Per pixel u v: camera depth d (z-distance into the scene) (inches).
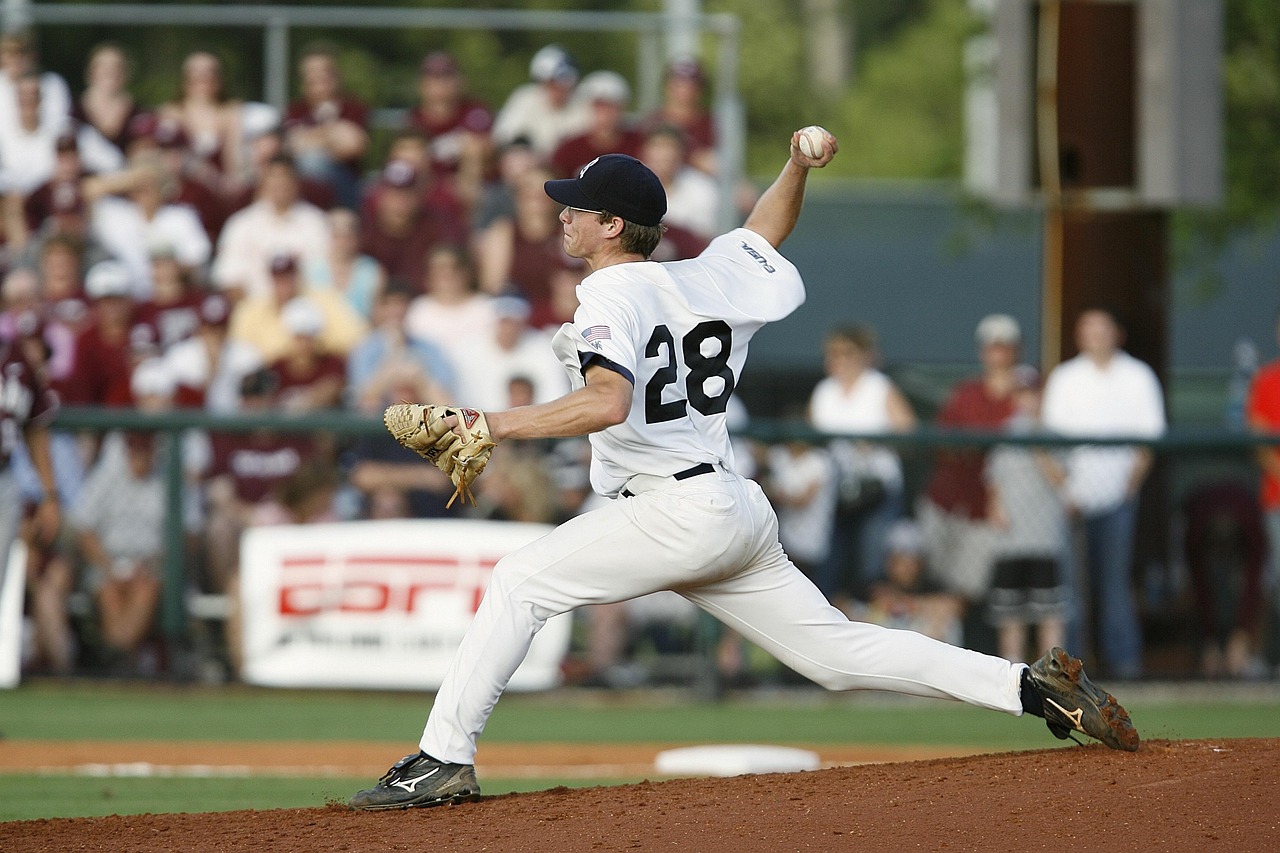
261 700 1234.0
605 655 1268.5
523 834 557.3
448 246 1412.4
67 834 595.8
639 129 1557.6
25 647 1246.9
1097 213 1402.6
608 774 921.5
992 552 1288.1
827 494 1305.4
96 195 1486.2
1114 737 616.4
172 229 1491.1
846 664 623.2
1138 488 1298.0
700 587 617.6
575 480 1288.1
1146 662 1307.8
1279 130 2124.8
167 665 1255.5
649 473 589.9
